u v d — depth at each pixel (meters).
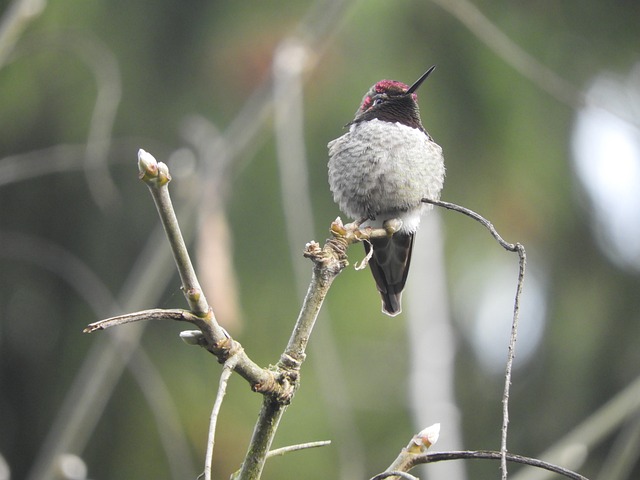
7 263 10.66
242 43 10.85
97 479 10.15
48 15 10.56
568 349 11.08
